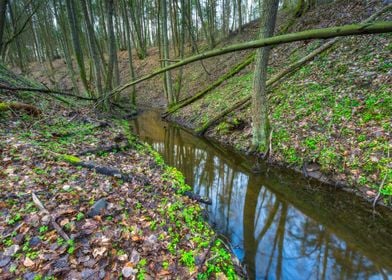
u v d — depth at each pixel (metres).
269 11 6.38
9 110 6.76
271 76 11.15
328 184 5.63
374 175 5.12
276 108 8.63
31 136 5.98
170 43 28.39
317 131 6.73
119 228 3.55
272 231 4.86
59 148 5.74
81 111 9.60
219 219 5.07
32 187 3.98
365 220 4.71
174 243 3.54
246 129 8.91
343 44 9.40
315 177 5.92
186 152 9.50
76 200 3.89
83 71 13.05
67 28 20.91
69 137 6.81
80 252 3.01
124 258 3.06
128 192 4.61
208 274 3.15
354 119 6.33
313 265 3.96
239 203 5.89
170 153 9.30
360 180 5.23
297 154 6.60
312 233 4.75
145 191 4.89
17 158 4.68
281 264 3.98
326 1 15.48
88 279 2.71
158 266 3.07
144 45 26.72
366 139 5.71
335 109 6.92
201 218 4.70
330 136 6.36
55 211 3.54
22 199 3.68
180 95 17.88
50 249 2.96
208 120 11.00
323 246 4.39
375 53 7.96
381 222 4.54
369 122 6.00
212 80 16.95
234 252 4.10
